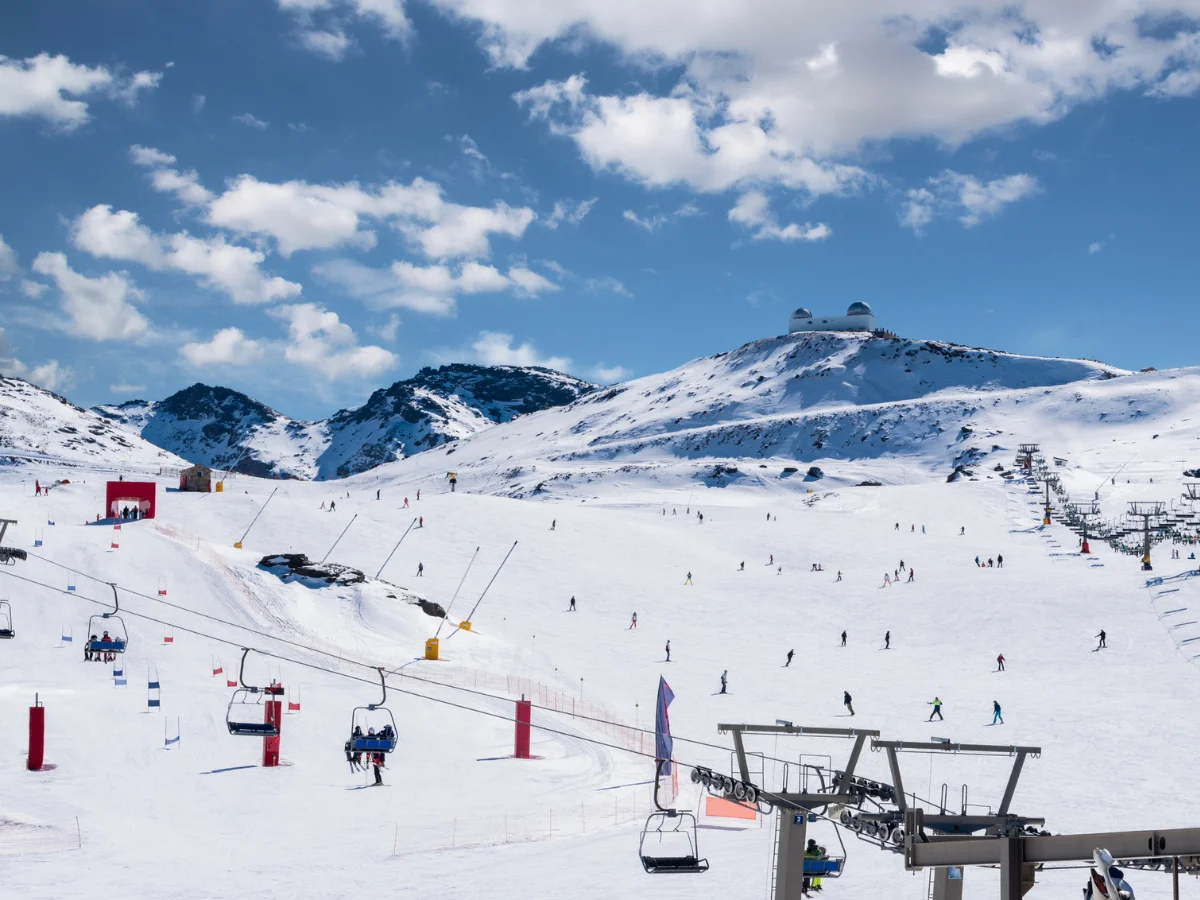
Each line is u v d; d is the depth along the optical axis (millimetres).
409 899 24922
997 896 20844
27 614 60781
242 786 37594
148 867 28219
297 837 31750
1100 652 63625
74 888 26219
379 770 40094
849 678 60594
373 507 112812
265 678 54125
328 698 50656
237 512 102938
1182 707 49312
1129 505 147375
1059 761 40344
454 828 33188
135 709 46219
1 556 46062
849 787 15086
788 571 101188
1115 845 10500
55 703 45844
